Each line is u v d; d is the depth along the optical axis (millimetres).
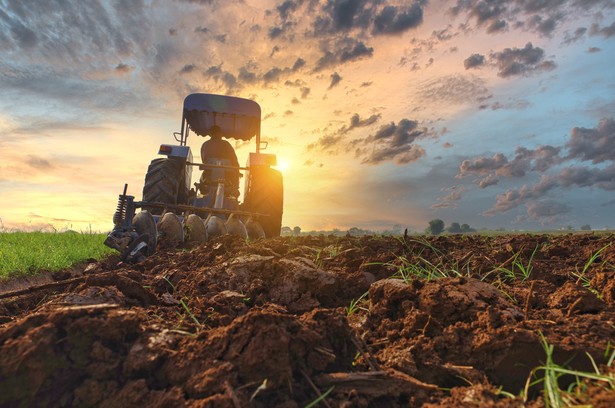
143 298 2416
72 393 1544
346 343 1874
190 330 1966
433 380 1713
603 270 2607
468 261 2914
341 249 3803
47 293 2910
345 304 2525
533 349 1647
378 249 3701
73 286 2791
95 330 1646
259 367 1553
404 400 1592
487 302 2018
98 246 6426
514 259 2891
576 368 1604
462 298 1994
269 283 2654
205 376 1522
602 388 1379
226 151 7680
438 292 2068
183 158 6711
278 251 3713
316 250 3904
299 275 2574
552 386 1430
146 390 1518
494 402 1433
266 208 7152
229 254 3463
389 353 1839
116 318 1706
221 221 6020
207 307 2318
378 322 2164
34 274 4203
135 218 4938
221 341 1646
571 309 1917
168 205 6121
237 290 2676
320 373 1691
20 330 1595
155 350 1675
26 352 1458
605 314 1869
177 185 6664
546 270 2797
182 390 1506
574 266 2914
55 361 1545
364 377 1643
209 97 7535
